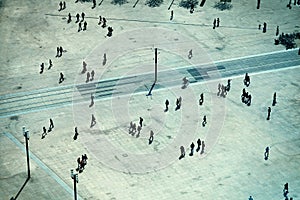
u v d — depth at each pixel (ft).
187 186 320.50
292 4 474.08
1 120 360.48
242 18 456.86
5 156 335.26
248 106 372.58
